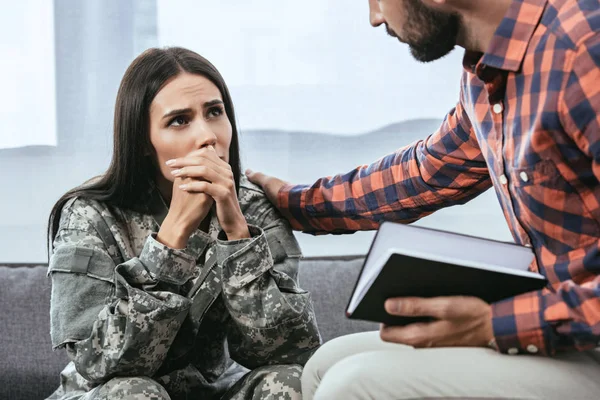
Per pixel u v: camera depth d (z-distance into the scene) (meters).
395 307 1.45
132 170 1.98
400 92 2.92
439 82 2.92
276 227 2.10
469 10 1.58
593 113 1.42
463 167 1.99
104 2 2.88
